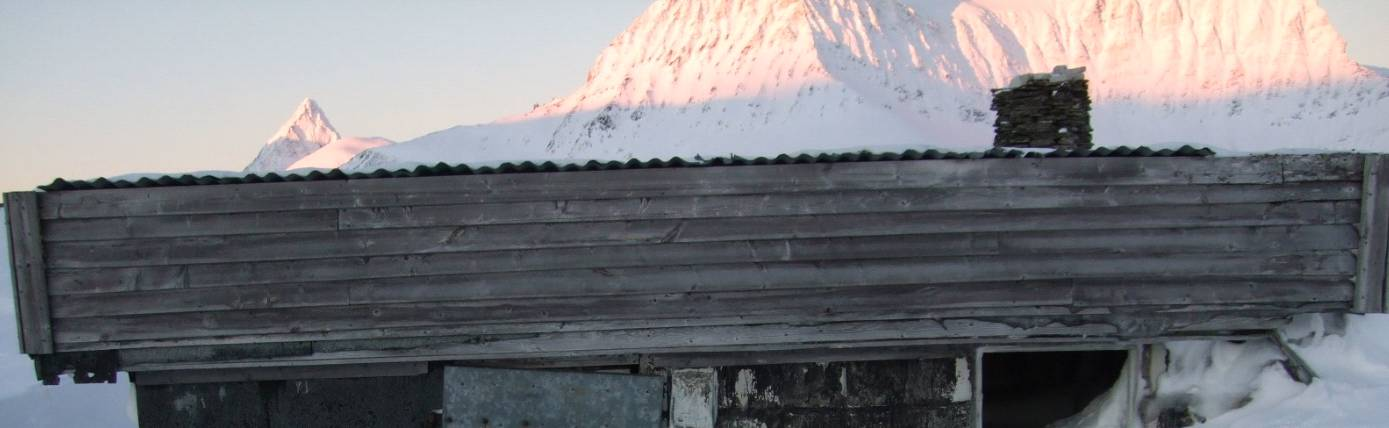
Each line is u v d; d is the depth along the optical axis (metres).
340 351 7.38
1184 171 7.21
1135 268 7.31
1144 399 7.96
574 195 7.11
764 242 7.21
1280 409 7.32
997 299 7.32
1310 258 7.30
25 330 7.07
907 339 7.48
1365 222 7.20
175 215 7.09
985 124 164.25
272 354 7.36
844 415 7.86
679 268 7.21
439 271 7.17
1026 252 7.27
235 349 7.34
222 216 7.11
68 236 7.05
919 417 7.89
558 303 7.25
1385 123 146.12
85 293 7.11
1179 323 7.50
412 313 7.22
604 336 7.37
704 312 7.27
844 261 7.26
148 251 7.10
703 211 7.14
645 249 7.18
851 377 7.86
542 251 7.18
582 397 7.72
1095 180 7.20
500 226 7.16
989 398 10.87
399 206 7.13
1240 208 7.26
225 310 7.18
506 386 7.71
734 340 7.38
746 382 7.84
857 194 7.17
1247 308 7.43
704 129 167.25
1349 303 7.36
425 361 7.65
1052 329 7.50
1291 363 7.58
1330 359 7.47
